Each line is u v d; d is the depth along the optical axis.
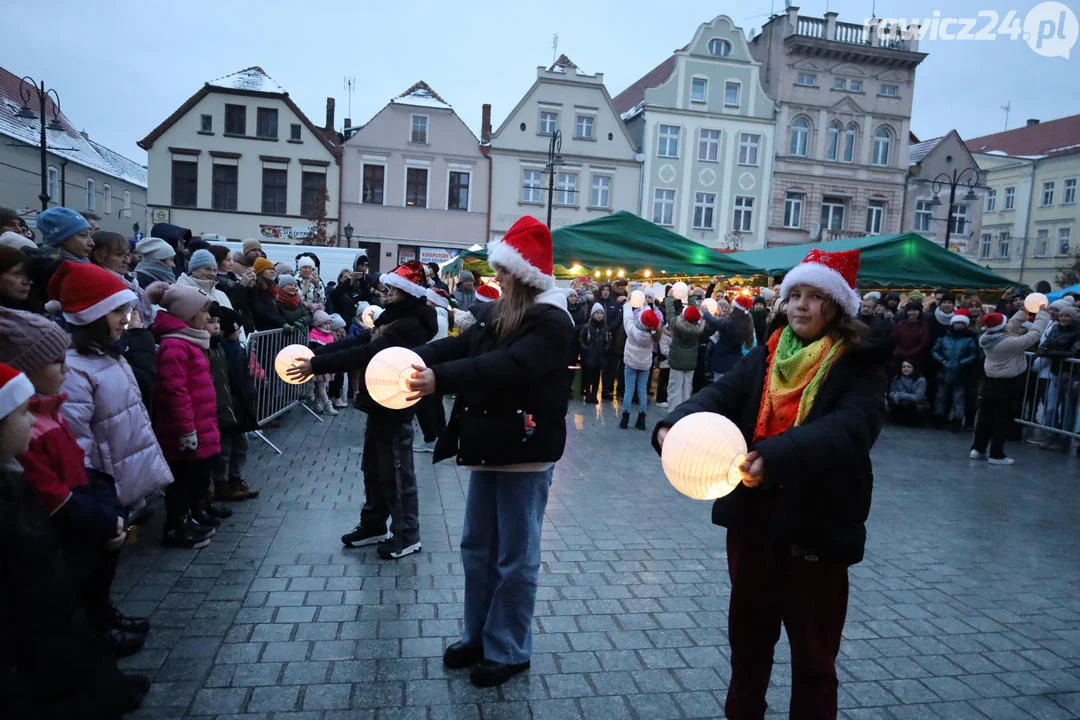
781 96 34.06
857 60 34.44
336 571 4.04
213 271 5.71
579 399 11.87
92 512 2.51
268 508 5.15
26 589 1.75
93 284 3.10
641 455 7.74
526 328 2.80
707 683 3.01
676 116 33.47
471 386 2.61
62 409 2.97
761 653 2.29
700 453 1.73
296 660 3.05
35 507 1.83
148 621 3.24
